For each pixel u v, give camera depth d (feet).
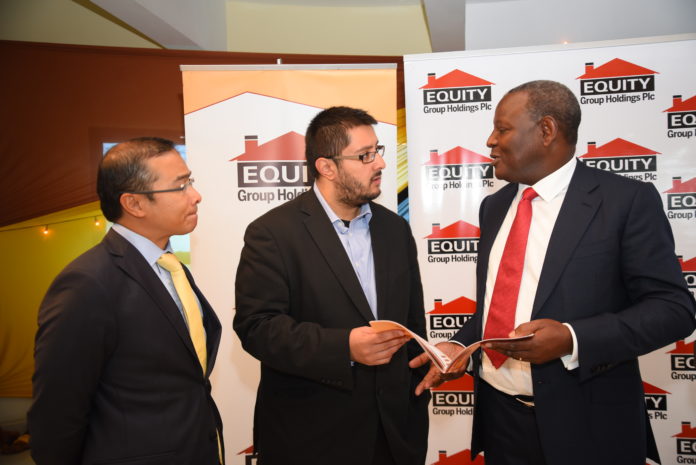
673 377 7.80
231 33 14.75
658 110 7.61
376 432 4.63
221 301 8.05
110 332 3.67
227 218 8.04
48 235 10.82
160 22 11.14
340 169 4.83
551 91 4.36
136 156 4.02
